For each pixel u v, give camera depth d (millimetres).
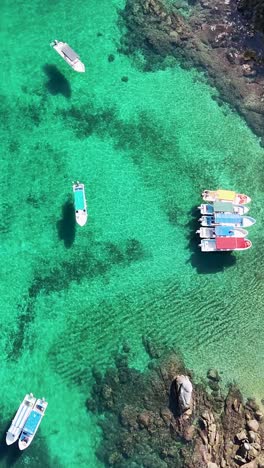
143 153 32406
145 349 30219
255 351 31000
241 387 30219
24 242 30672
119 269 31078
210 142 33156
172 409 29094
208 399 29578
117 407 29109
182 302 31094
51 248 30781
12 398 29047
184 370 29906
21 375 29375
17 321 29891
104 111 32500
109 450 28594
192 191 32406
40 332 29906
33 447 28469
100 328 30297
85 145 32000
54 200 31234
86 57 32969
